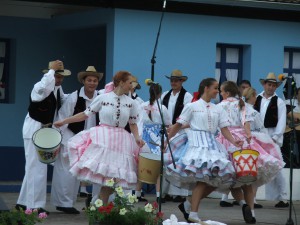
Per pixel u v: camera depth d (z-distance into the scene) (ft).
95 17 58.85
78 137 39.63
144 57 57.72
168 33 58.39
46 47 62.23
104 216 33.53
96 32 63.67
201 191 39.09
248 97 46.52
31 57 61.82
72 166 39.06
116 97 39.37
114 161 38.88
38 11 61.82
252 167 38.65
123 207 33.83
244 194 41.50
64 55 62.80
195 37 59.31
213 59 59.93
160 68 58.29
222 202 49.37
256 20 61.21
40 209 42.60
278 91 61.26
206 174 38.24
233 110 43.47
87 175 38.58
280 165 42.47
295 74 63.41
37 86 41.93
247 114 43.01
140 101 50.65
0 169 60.03
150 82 36.37
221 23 60.08
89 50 63.62
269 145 43.75
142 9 57.52
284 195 50.44
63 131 42.98
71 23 60.95
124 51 57.11
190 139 39.37
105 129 39.22
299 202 53.31
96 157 38.65
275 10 61.31
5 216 30.71
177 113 52.95
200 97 40.19
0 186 55.93
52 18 62.18
